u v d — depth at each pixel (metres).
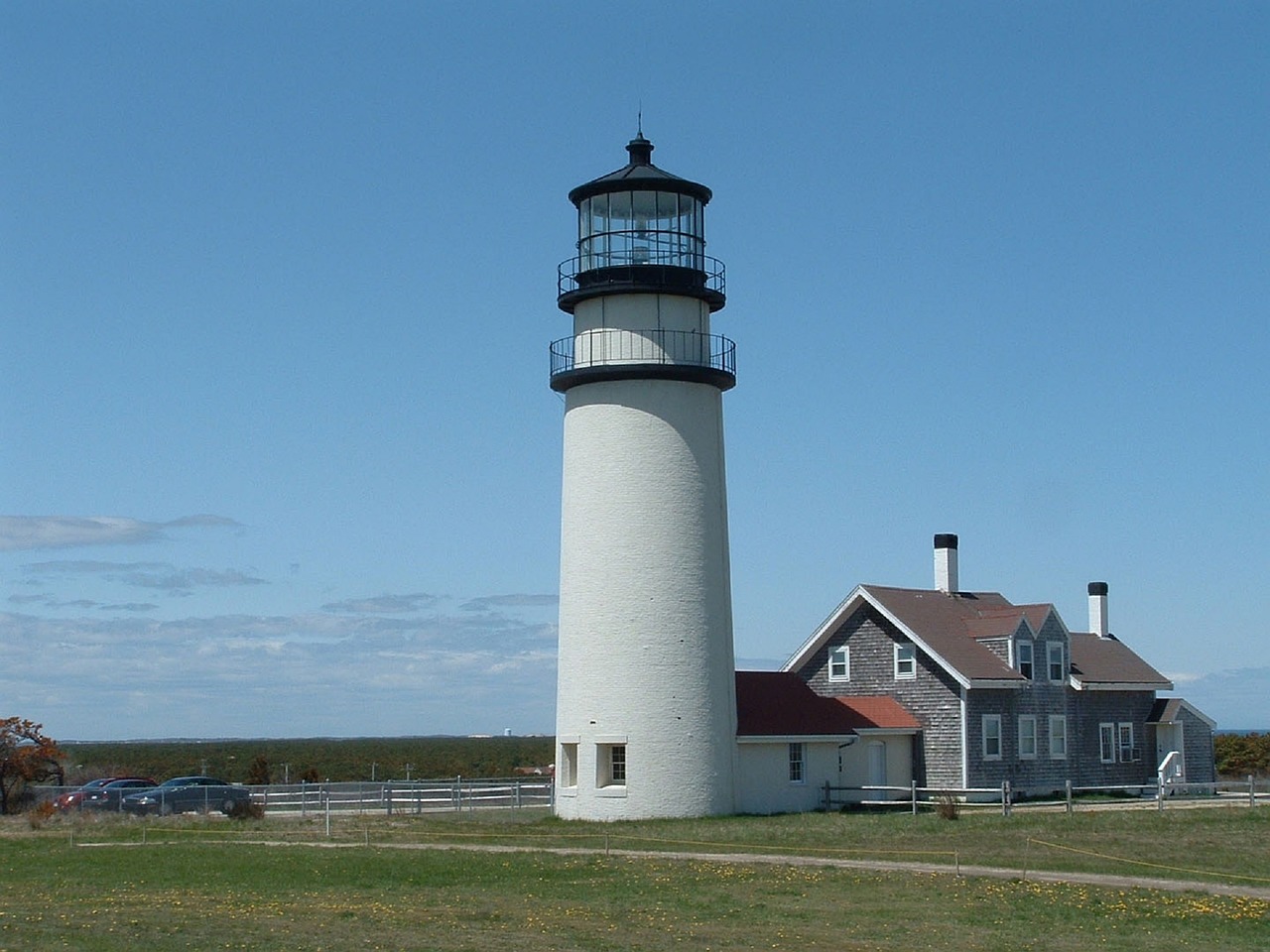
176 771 98.50
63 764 59.12
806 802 48.25
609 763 43.84
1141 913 25.42
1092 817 43.69
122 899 26.69
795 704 49.62
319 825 42.53
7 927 22.95
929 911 25.52
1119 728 59.47
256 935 22.48
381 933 22.86
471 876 30.09
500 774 98.25
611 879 29.64
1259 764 79.12
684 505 43.97
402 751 162.88
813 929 23.67
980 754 53.00
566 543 44.97
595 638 43.72
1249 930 24.05
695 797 43.25
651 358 43.88
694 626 43.75
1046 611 56.66
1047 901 26.62
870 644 55.34
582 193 44.75
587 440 44.47
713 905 26.11
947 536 59.22
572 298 44.59
